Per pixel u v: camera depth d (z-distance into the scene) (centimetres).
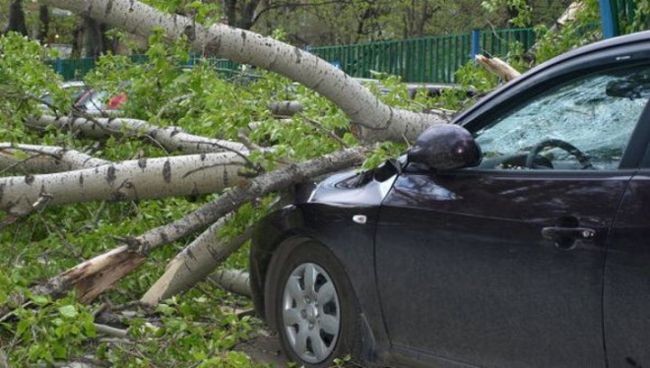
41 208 714
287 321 652
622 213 461
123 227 763
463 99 927
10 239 789
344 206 603
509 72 958
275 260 664
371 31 4375
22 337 607
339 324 610
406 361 577
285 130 712
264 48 724
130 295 761
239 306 791
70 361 638
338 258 604
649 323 445
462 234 530
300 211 632
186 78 771
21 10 3662
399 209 569
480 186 535
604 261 462
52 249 753
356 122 749
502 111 559
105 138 948
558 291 483
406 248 563
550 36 1048
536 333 496
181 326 634
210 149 827
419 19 4147
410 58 2411
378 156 623
